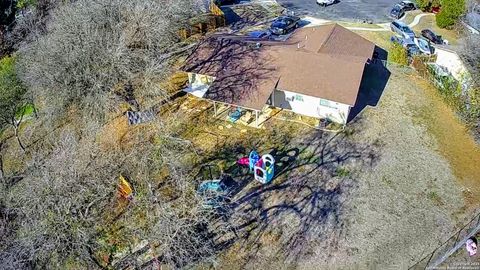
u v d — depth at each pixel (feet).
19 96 109.70
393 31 150.51
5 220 61.46
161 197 76.74
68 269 59.31
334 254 76.33
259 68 110.63
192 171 93.86
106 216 69.72
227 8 176.14
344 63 107.14
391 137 102.68
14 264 55.31
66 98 97.96
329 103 104.47
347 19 161.99
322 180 91.20
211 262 74.95
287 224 81.76
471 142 100.89
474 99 105.09
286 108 111.96
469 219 81.76
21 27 149.18
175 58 132.36
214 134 104.99
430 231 79.87
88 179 62.95
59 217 56.95
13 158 106.01
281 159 96.89
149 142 93.91
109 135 98.27
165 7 119.75
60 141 78.79
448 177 91.40
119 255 69.77
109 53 96.68
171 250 69.72
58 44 98.78
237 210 84.79
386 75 126.93
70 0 130.82
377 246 77.51
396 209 84.43
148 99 111.65
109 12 105.91
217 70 113.29
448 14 149.69
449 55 124.47
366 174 92.43
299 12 169.78
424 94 118.21
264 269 74.33
